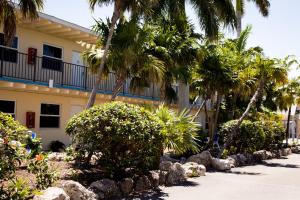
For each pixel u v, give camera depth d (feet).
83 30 57.88
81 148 29.35
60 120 58.49
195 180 36.47
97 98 61.72
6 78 49.98
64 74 60.08
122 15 44.32
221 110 82.07
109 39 40.96
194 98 80.74
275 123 74.13
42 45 56.80
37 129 54.65
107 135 27.35
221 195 29.76
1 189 19.65
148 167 31.24
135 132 27.32
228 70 52.11
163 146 33.58
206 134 61.11
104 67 44.47
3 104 49.96
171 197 27.99
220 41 66.28
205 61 52.65
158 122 30.19
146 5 43.83
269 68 54.29
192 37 57.57
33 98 53.98
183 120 37.24
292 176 42.42
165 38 50.34
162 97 65.00
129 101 66.44
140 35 42.65
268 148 70.44
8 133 22.98
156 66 44.42
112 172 27.96
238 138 59.26
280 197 30.04
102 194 25.17
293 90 94.12
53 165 29.07
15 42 52.70
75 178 27.14
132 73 45.29
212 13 60.54
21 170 26.37
